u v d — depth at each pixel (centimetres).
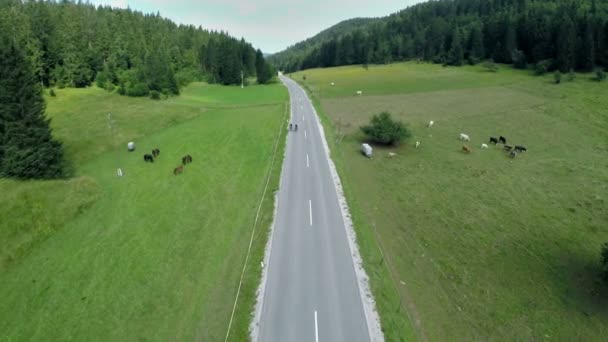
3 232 2881
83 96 8631
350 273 2397
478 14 18738
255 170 4247
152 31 13962
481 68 13425
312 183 3841
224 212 3266
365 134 5691
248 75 14612
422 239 2892
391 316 2048
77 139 5678
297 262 2508
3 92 3650
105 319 2102
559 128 6153
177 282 2364
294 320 2011
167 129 6525
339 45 19750
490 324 2061
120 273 2481
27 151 3706
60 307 2208
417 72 13788
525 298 2264
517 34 13412
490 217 3253
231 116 7325
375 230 2994
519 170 4372
